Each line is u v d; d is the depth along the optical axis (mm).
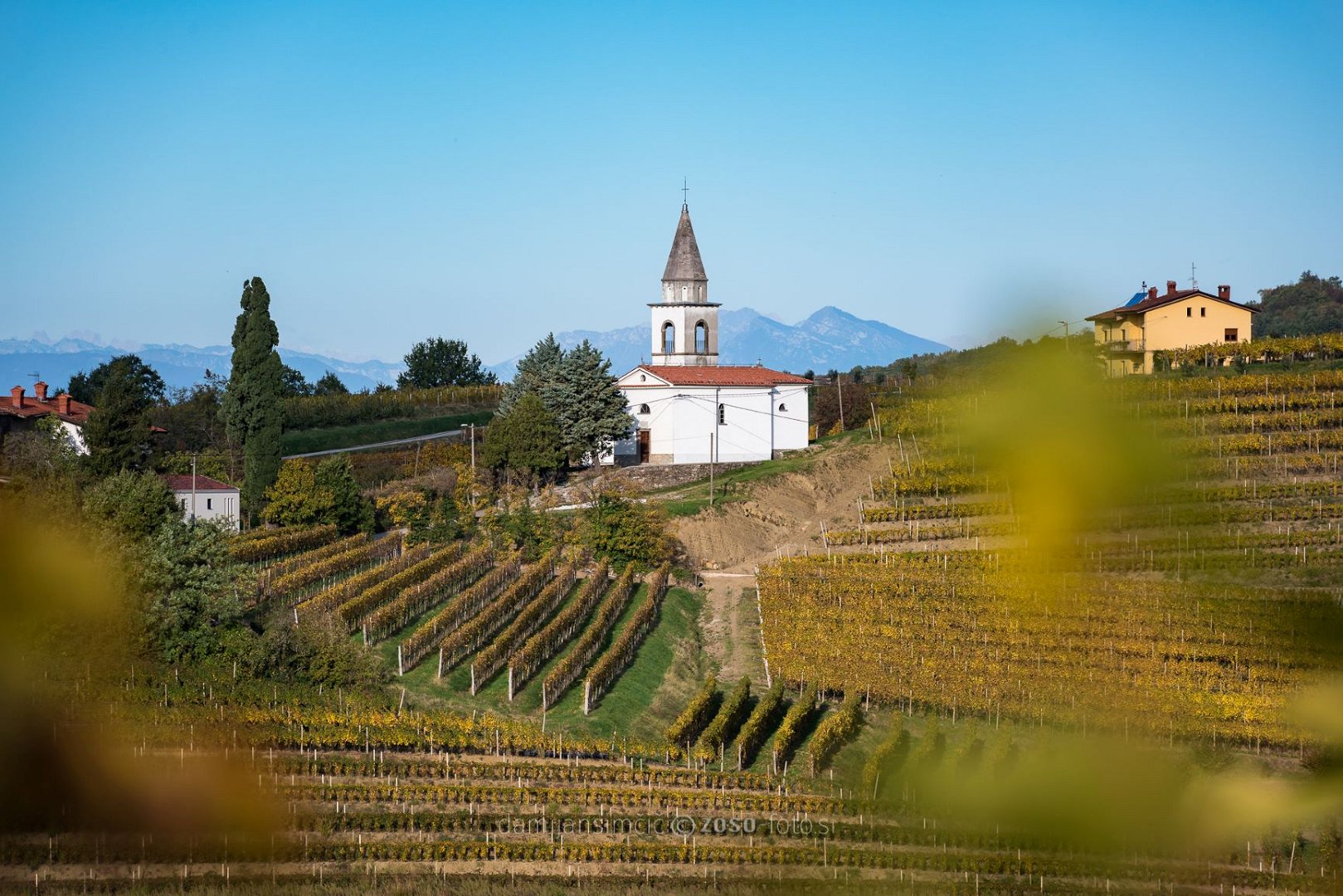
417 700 66000
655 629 81500
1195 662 69688
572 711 66750
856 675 71750
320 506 99375
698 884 49531
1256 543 80125
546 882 49156
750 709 70438
